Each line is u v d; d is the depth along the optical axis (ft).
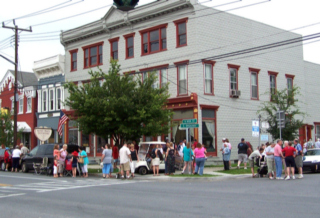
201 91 91.97
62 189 51.11
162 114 77.82
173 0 94.89
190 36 92.63
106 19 110.83
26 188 52.60
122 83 77.00
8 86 152.15
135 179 66.95
